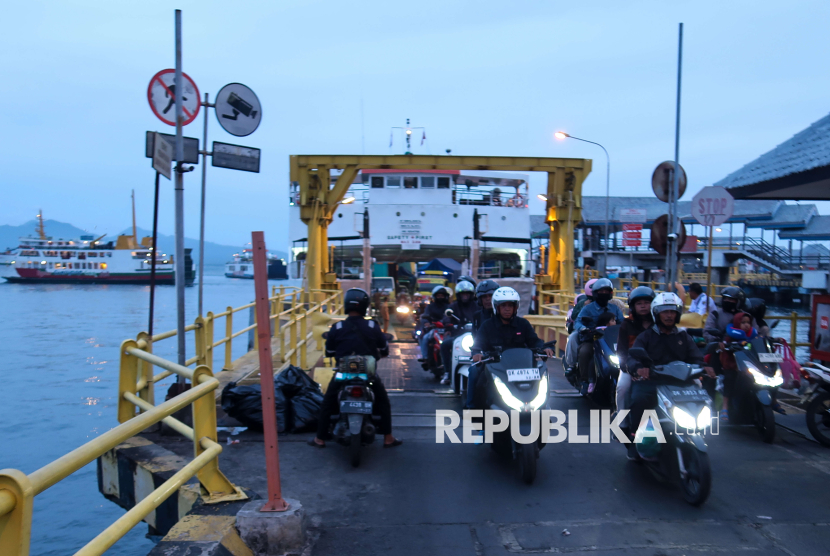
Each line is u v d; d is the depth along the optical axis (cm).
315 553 375
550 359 1223
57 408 1593
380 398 580
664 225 1041
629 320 566
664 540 395
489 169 1658
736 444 600
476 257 1802
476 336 559
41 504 901
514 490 482
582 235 5775
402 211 2064
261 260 379
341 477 506
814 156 878
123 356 562
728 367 650
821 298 896
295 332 1003
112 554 745
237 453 560
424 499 462
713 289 2056
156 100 612
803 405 743
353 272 2409
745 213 5553
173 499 450
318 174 1667
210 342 800
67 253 10481
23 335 3331
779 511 440
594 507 448
